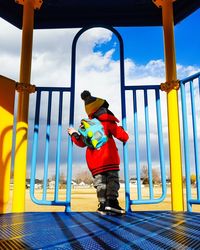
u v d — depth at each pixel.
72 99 3.91
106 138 3.30
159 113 3.82
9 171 3.58
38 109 3.85
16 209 3.56
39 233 1.98
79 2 4.55
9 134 3.65
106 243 1.65
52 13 4.72
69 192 3.64
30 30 4.13
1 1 4.52
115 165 3.26
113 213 3.12
